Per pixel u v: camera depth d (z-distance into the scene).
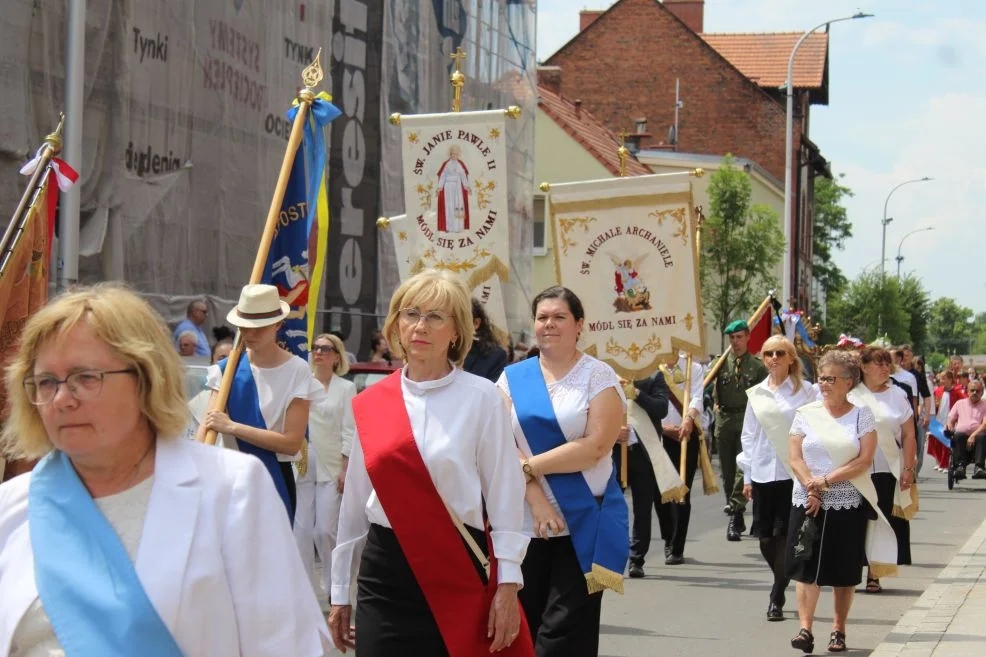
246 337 6.23
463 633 4.45
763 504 9.11
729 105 49.72
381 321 19.75
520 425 5.50
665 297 9.56
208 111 14.89
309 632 2.89
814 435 7.97
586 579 5.31
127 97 13.34
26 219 6.04
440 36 21.92
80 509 2.72
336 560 4.76
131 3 13.33
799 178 51.22
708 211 37.91
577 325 5.66
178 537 2.72
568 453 5.39
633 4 50.19
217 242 15.06
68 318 2.75
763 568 11.41
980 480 23.11
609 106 50.41
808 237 56.56
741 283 33.47
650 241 9.57
